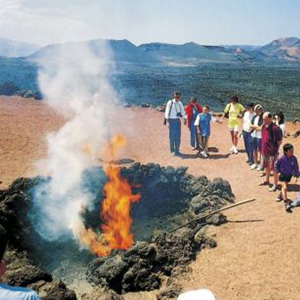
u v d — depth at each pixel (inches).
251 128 487.5
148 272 286.0
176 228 369.4
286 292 248.5
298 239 311.9
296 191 418.6
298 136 654.5
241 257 293.7
